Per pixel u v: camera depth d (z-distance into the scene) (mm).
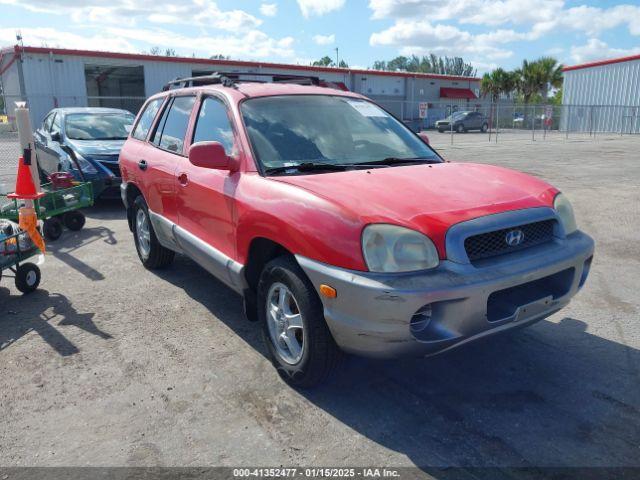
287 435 2969
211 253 4098
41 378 3609
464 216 2988
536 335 4156
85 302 4973
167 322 4500
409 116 44719
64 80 27438
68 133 10180
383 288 2732
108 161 9305
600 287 5223
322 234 2973
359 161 3957
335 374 3271
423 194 3189
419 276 2799
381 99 42969
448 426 3023
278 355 3512
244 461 2764
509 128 38062
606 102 36719
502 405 3223
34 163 6746
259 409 3215
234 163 3807
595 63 37000
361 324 2828
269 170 3660
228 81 4496
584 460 2725
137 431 3021
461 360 3770
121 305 4887
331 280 2908
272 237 3324
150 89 30906
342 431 2992
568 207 3580
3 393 3428
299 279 3172
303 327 3195
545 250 3189
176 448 2871
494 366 3684
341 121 4305
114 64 29281
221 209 3893
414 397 3320
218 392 3410
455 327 2828
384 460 2752
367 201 3043
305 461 2758
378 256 2814
